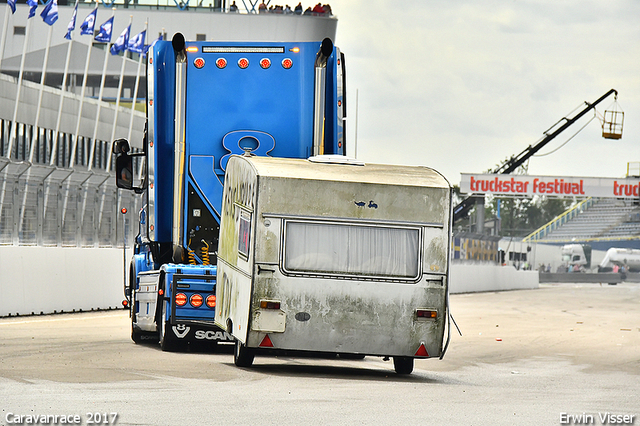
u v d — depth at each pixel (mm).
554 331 70500
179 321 43094
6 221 67312
